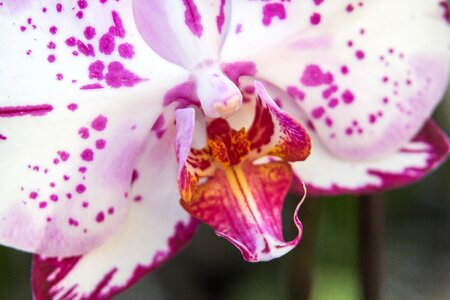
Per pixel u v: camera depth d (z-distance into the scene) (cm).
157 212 21
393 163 21
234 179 20
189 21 20
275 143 21
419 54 21
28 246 19
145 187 21
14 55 19
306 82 21
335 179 21
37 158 19
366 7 20
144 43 20
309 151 20
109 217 20
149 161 21
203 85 20
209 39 20
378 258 24
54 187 20
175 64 20
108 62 19
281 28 20
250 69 20
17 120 19
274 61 21
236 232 20
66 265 20
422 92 21
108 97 20
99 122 20
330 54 21
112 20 19
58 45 19
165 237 21
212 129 21
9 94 19
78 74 19
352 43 21
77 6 19
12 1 18
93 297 20
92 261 20
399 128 21
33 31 19
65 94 19
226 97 19
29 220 19
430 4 20
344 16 20
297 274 24
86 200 20
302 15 20
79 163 20
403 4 20
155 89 20
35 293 20
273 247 19
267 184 20
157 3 19
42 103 19
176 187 21
